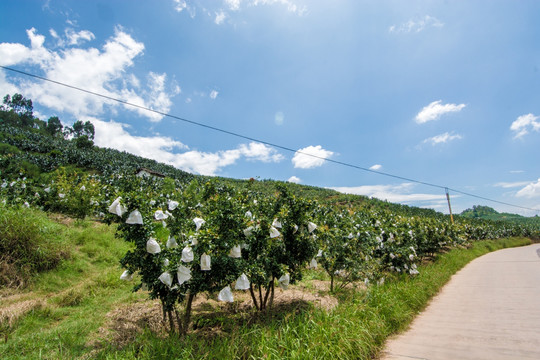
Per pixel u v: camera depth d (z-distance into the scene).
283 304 5.50
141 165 59.00
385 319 4.53
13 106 104.94
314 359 2.90
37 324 4.18
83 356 3.34
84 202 11.07
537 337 3.91
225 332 4.05
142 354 3.02
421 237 12.11
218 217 3.73
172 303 3.62
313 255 5.29
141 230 3.64
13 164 22.14
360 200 49.59
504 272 10.94
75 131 116.75
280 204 4.97
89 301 5.18
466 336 4.11
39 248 6.14
